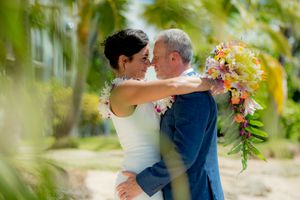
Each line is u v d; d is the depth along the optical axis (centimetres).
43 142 43
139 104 184
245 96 182
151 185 180
